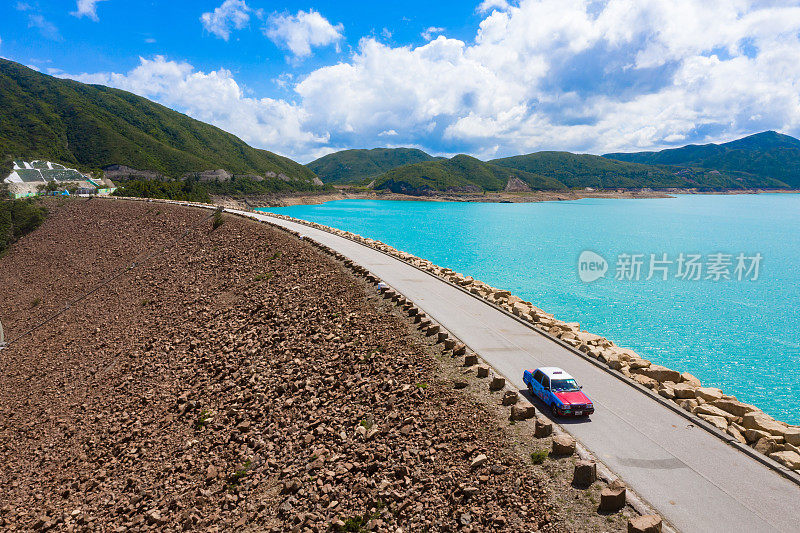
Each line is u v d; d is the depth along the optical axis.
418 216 196.38
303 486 16.89
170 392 28.84
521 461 14.82
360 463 17.14
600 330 47.91
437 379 20.92
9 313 58.72
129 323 44.44
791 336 46.34
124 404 29.17
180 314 42.34
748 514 12.14
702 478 13.68
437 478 15.22
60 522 19.23
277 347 30.14
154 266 60.00
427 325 26.22
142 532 16.94
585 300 59.81
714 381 35.94
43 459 25.53
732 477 13.73
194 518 16.92
